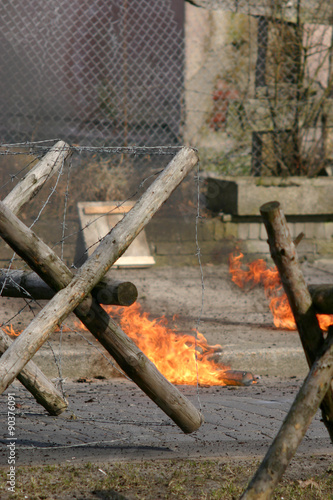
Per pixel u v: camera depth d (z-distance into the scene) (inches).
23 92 900.0
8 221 271.4
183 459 296.2
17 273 326.0
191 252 904.3
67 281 279.9
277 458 224.1
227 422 364.2
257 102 1027.9
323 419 251.1
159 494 253.3
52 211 790.5
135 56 954.1
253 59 1027.3
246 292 790.5
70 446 312.7
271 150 1040.8
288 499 253.0
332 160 1054.4
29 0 899.4
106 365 506.3
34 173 332.2
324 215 968.3
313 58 1045.2
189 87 989.2
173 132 986.7
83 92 928.3
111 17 945.5
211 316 660.1
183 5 979.3
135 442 323.9
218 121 1014.4
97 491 253.9
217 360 522.0
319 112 1043.9
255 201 917.8
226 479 270.8
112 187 855.7
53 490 252.8
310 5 1031.0
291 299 241.9
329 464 296.5
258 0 1013.2
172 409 307.0
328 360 234.7
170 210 912.3
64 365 494.6
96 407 393.7
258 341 565.6
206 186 960.9
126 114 925.2
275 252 239.1
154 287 776.9
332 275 851.4
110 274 828.0
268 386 482.9
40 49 908.6
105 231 802.8
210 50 999.6
